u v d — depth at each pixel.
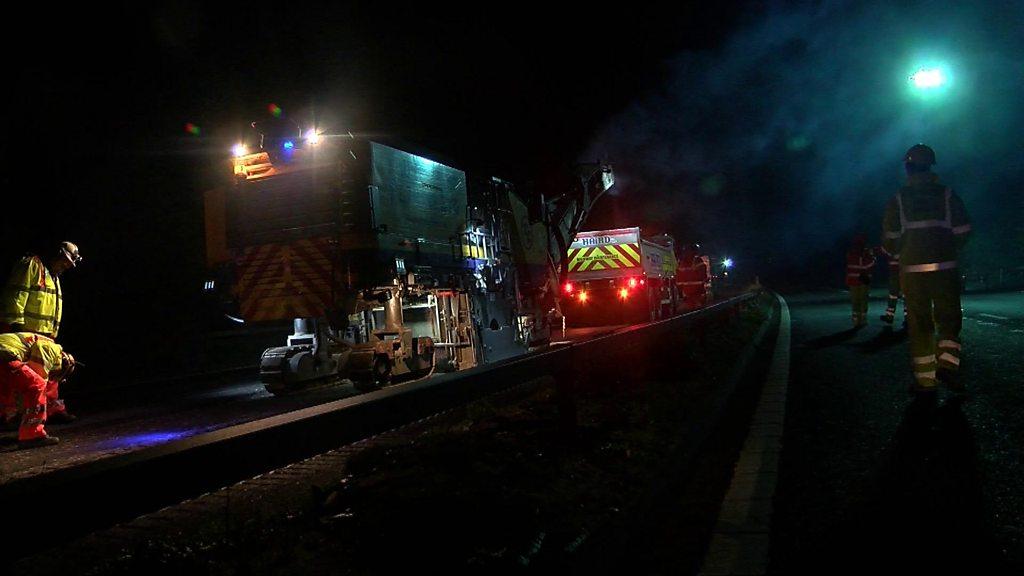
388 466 5.38
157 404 11.55
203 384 14.62
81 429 9.26
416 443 6.00
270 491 5.24
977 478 4.36
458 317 11.81
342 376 10.23
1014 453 4.76
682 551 3.71
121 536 4.38
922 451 5.03
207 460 2.58
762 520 4.02
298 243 10.13
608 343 7.09
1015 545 3.40
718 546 3.68
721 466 5.25
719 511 4.25
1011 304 17.20
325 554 3.66
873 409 6.60
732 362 10.67
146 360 16.78
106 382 15.11
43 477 2.14
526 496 4.37
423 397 4.00
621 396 7.93
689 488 4.80
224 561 3.67
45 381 8.15
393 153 10.30
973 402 6.35
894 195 6.74
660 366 9.47
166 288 17.58
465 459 5.26
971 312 15.42
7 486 2.04
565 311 22.16
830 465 4.94
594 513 4.28
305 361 11.41
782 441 5.74
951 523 3.72
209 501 5.07
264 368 11.23
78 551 4.12
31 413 7.93
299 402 10.52
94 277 16.23
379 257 9.78
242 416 9.56
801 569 3.34
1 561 1.95
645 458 5.43
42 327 8.23
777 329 16.80
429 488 4.59
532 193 15.00
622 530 3.79
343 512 4.30
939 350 6.73
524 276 14.27
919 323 6.59
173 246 17.66
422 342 11.04
